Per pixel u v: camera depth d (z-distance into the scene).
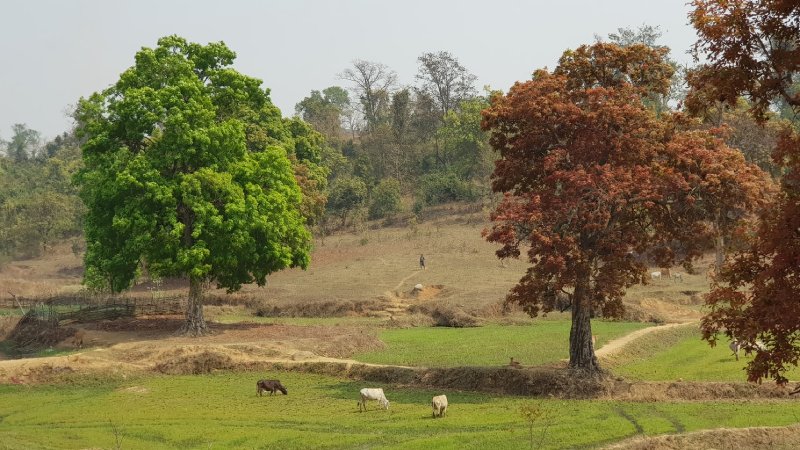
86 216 54.44
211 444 28.28
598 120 38.28
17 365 41.25
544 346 48.94
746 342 18.48
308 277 80.25
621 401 34.97
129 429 30.94
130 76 53.56
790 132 17.97
